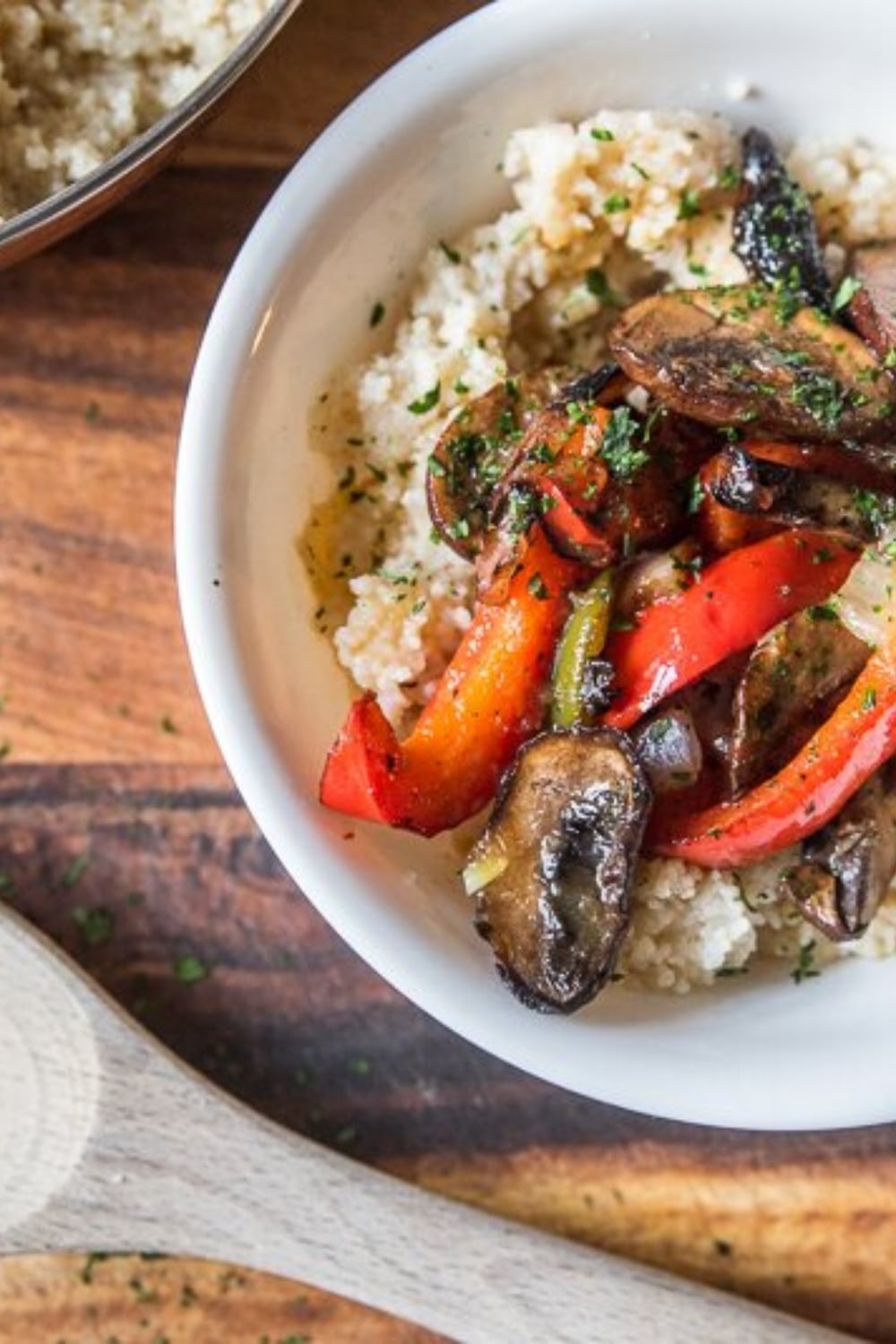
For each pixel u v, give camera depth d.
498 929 0.39
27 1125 0.43
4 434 0.44
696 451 0.40
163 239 0.44
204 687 0.39
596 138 0.41
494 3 0.41
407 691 0.41
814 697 0.39
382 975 0.40
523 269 0.42
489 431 0.41
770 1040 0.40
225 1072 0.45
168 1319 0.45
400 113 0.40
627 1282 0.43
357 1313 0.45
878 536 0.39
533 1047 0.39
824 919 0.40
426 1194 0.43
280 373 0.40
